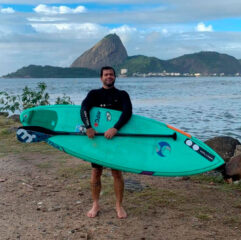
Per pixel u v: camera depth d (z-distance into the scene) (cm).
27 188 523
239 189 520
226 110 2180
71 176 590
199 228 380
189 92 4478
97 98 415
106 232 370
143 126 426
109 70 406
